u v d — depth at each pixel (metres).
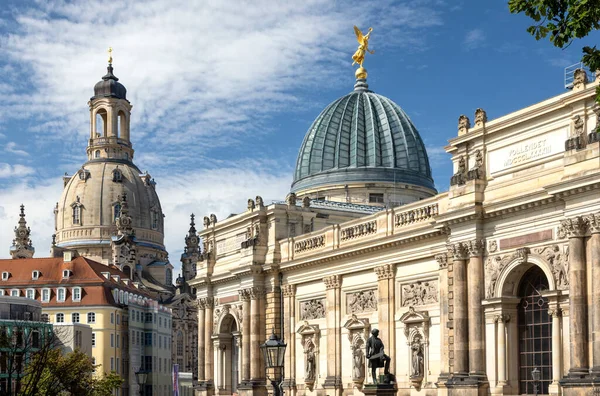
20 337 125.69
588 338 73.06
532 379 81.62
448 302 88.94
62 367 118.75
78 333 179.88
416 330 96.00
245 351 121.38
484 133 85.75
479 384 83.06
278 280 120.00
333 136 150.38
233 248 131.00
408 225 98.50
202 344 135.88
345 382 106.44
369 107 151.88
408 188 146.25
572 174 74.50
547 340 80.50
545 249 78.94
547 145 79.69
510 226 82.56
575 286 73.69
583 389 71.44
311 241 114.62
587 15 39.91
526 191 80.94
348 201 144.12
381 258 101.44
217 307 133.25
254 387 119.00
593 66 42.03
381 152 148.38
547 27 41.62
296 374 116.06
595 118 74.62
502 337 82.75
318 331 112.31
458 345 85.62
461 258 86.56
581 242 74.06
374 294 103.44
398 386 97.81
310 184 148.62
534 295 82.38
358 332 105.00
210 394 132.75
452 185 88.12
